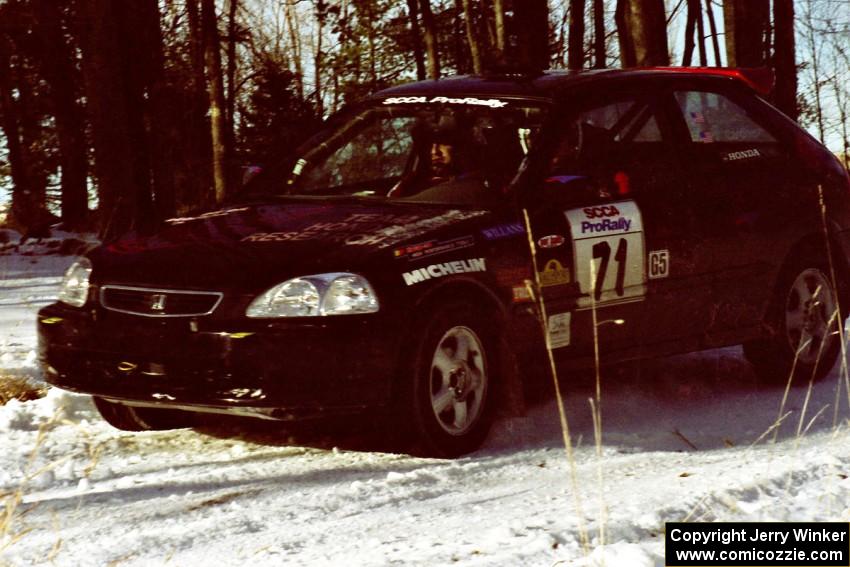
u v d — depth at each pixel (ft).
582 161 28.73
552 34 137.90
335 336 23.52
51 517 20.16
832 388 33.35
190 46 111.65
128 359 24.66
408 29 154.81
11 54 157.89
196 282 24.32
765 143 33.12
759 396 32.42
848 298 34.30
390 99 31.73
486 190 27.53
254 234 26.08
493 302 26.09
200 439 27.20
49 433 27.68
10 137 159.33
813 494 18.84
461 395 25.50
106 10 81.35
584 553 15.65
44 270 79.87
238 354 23.50
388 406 24.34
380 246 24.89
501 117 29.27
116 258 26.03
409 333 24.40
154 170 84.94
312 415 23.68
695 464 24.04
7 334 44.98
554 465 24.48
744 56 77.56
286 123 131.13
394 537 17.66
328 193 30.22
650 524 17.24
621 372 34.50
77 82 149.69
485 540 16.74
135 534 18.70
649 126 30.42
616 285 28.37
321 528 18.75
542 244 26.96
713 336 31.04
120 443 26.86
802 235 32.86
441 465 24.44
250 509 20.54
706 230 30.42
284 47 164.04
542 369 27.20
